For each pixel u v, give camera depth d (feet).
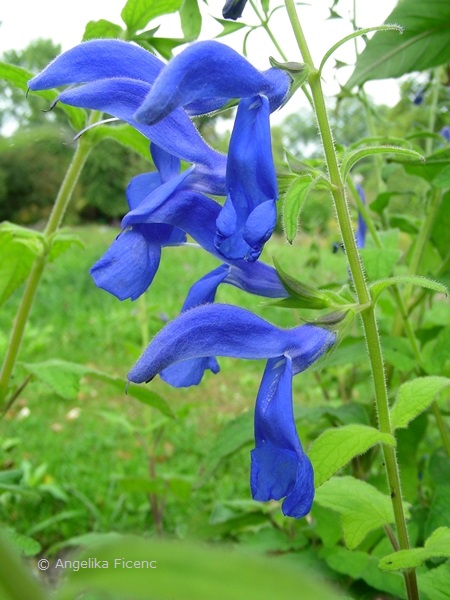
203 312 0.42
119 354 3.08
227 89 0.40
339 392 1.36
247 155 0.39
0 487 0.87
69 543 0.95
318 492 0.58
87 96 0.44
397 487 0.53
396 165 0.96
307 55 0.47
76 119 0.78
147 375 0.41
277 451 0.41
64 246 0.84
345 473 0.97
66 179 0.83
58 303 3.91
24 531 1.50
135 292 0.43
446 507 0.67
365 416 0.81
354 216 1.12
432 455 0.76
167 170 0.47
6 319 3.47
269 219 0.37
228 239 0.39
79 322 3.53
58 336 3.36
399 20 0.81
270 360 0.45
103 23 0.75
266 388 0.43
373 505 0.57
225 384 2.67
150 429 1.37
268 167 0.38
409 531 0.76
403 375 1.00
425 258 1.05
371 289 0.50
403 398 0.54
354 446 0.48
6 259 0.86
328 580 0.76
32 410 2.36
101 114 0.80
